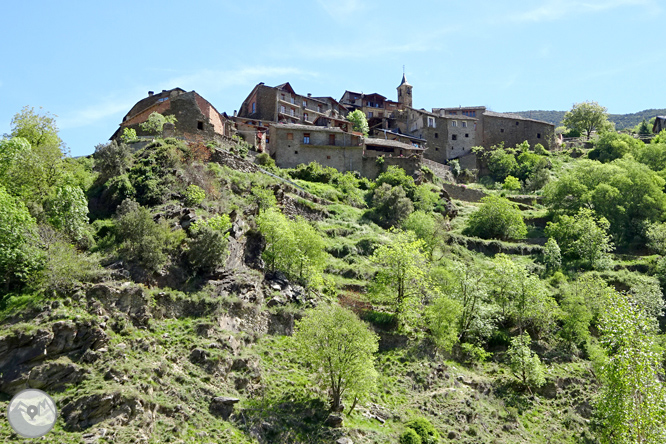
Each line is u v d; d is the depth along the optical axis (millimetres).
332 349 33656
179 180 47031
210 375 31656
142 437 25641
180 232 40031
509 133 121625
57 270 31500
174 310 35219
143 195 44344
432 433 34281
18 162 40906
